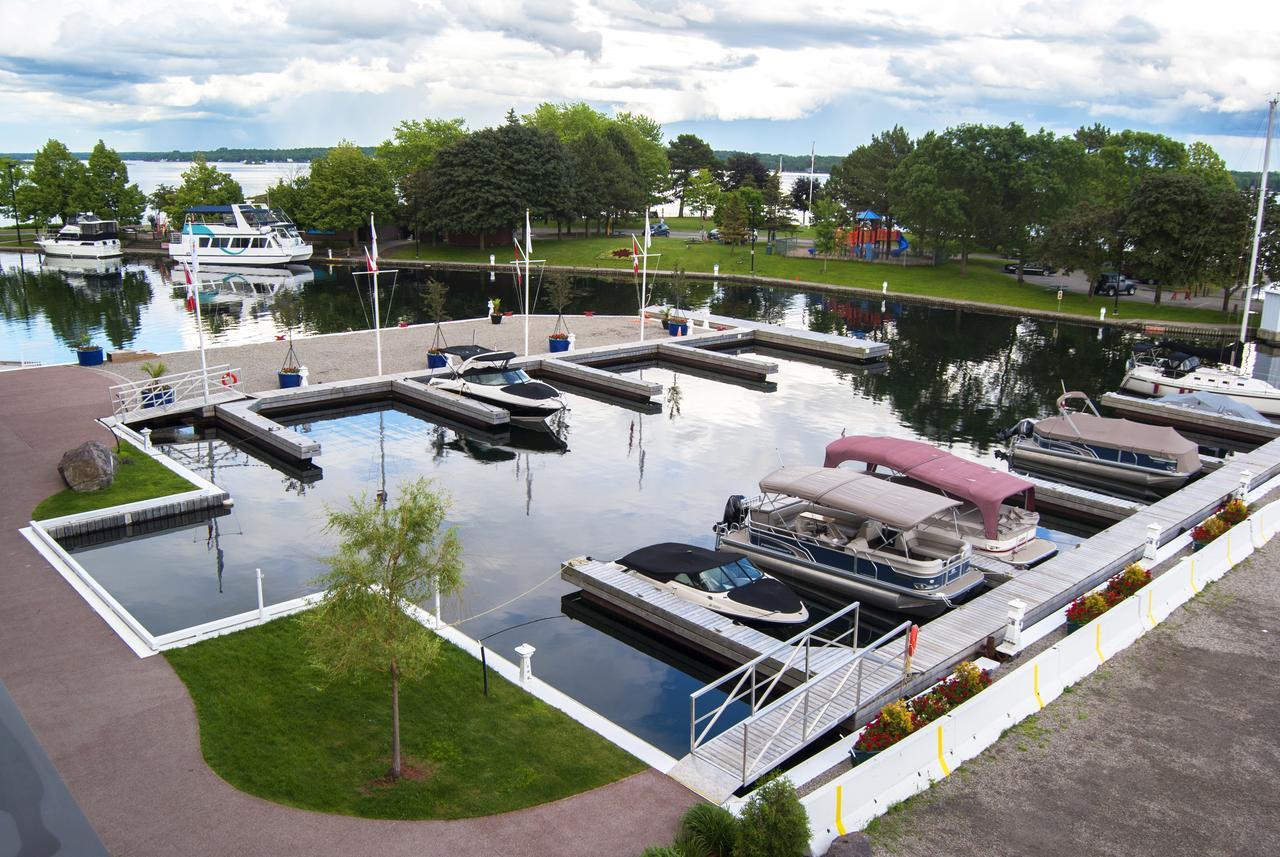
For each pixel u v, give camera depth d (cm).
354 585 1391
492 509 2989
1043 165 8394
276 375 4444
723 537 2723
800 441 3825
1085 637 1883
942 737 1538
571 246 10606
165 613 2208
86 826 371
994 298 7706
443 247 10650
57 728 1548
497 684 1755
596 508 3012
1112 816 1428
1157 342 5656
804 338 5712
